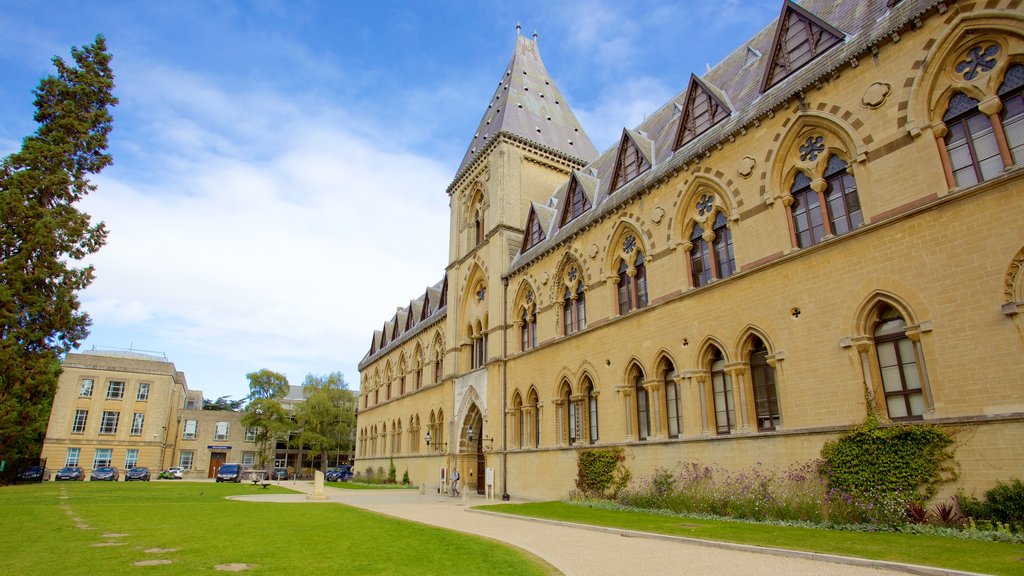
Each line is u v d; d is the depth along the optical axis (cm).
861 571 945
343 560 1088
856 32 1778
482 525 1791
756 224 1939
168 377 7575
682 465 2081
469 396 3862
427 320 5103
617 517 1852
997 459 1257
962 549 1060
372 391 6581
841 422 1582
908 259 1482
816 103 1786
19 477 5419
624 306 2584
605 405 2539
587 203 3045
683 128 2459
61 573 935
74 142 3659
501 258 3666
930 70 1495
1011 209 1304
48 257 3359
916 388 1466
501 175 3869
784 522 1563
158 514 2003
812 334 1694
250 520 1820
